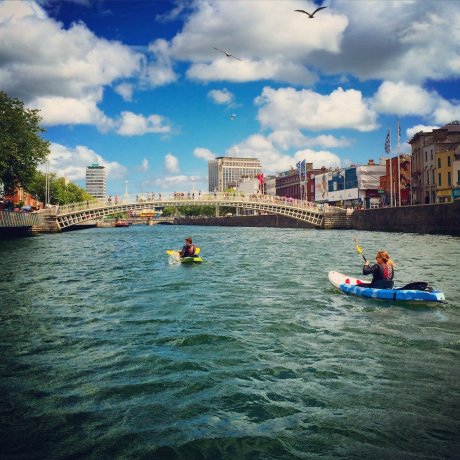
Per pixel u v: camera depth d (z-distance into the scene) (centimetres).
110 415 620
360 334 990
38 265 2520
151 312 1242
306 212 7619
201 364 811
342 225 7562
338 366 795
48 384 727
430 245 3353
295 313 1197
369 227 6719
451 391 684
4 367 807
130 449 536
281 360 829
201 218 15912
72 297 1495
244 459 515
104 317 1191
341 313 1184
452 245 3297
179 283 1775
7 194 5259
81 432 575
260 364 809
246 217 12006
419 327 1041
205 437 561
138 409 637
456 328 1030
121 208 7112
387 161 8681
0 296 1522
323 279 1792
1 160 4606
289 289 1573
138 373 771
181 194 7162
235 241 4769
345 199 10362
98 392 694
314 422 595
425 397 664
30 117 5122
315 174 13038
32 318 1186
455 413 614
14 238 5559
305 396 673
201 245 4219
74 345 937
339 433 566
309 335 988
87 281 1867
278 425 588
